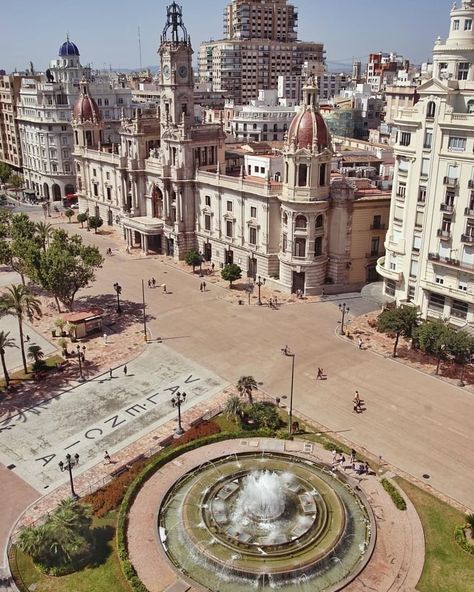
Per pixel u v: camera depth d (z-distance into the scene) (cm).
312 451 5416
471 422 5872
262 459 5316
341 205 8988
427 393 6412
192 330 8094
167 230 11344
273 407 6038
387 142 15700
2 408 6209
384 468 5188
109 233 13475
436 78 7188
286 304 9000
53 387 6619
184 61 10350
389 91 17512
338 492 4919
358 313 8625
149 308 8900
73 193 16588
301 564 4131
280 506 4681
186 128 10512
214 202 10488
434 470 5166
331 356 7275
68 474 5178
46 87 15712
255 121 17112
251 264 10150
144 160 11888
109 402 6306
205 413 6022
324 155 8706
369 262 9469
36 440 5669
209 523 4566
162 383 6681
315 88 8638
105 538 4456
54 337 7956
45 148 16075
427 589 3988
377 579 4062
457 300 7331
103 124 14525
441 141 7050
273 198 9300
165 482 5038
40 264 8112
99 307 8956
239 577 4100
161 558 4272
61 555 4200
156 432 5759
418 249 7700
